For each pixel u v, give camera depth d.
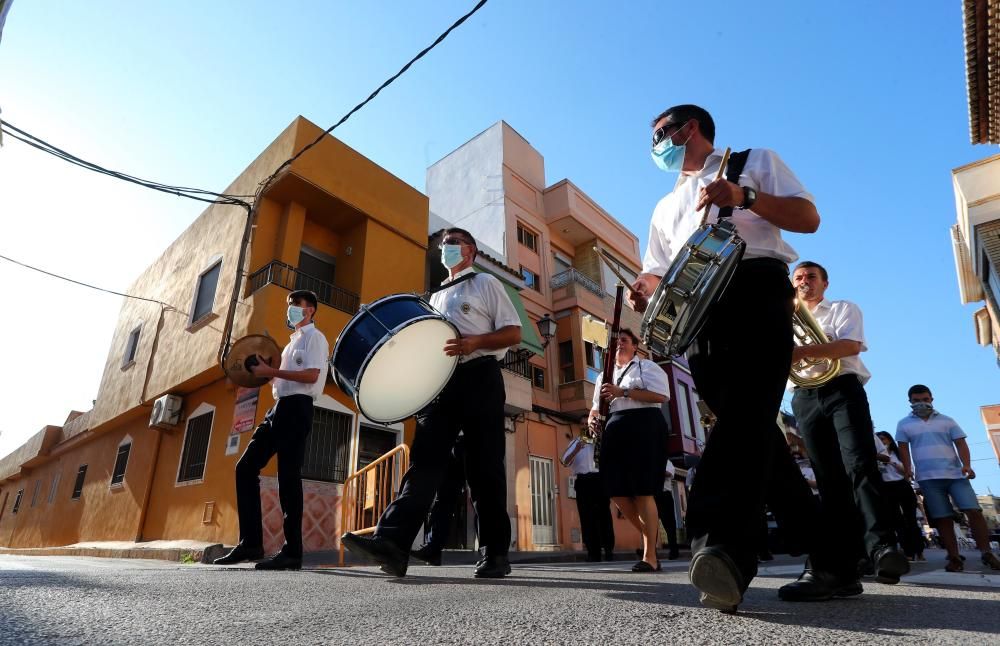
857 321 3.06
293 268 10.71
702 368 1.66
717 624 1.28
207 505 9.87
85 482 15.12
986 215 11.38
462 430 3.04
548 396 15.52
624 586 2.22
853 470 2.74
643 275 2.37
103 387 15.55
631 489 4.29
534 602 1.68
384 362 2.65
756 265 1.71
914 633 1.17
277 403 4.21
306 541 9.16
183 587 2.02
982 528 4.72
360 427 10.70
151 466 11.94
